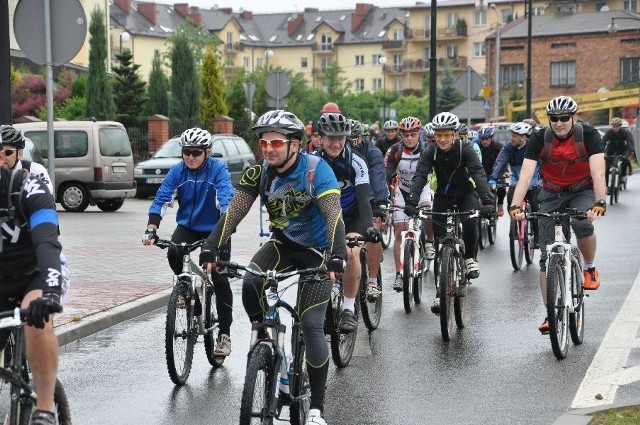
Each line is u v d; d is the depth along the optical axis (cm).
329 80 9706
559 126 922
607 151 2919
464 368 852
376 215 1024
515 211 927
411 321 1084
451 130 1032
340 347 854
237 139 3144
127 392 778
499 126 4366
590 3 10112
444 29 11312
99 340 978
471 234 1052
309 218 643
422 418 695
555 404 727
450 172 1056
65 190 2492
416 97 10525
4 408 723
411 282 1175
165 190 864
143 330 1029
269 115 623
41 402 510
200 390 788
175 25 11794
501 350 924
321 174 628
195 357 914
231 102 4925
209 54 4709
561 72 8675
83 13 962
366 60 12288
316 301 616
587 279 979
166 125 3731
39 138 2483
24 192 520
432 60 2369
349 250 837
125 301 1130
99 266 1442
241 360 899
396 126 1744
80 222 2180
